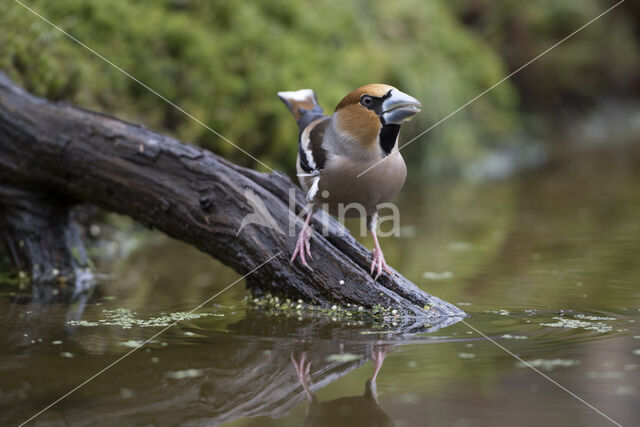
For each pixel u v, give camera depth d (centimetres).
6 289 899
